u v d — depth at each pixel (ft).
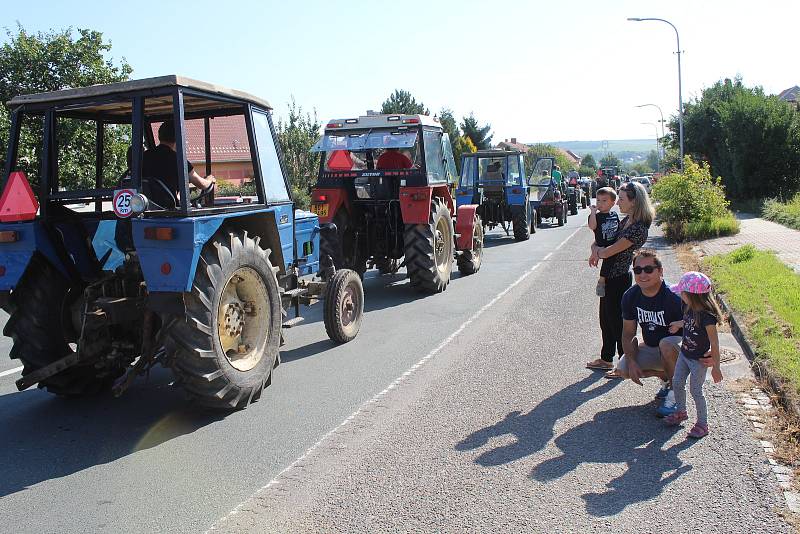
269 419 17.69
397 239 37.50
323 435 16.44
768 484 13.00
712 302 15.14
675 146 108.37
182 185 16.39
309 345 25.46
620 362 18.03
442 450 15.23
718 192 56.59
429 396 19.01
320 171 36.29
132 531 12.21
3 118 50.98
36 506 13.21
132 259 17.81
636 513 12.14
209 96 18.07
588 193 126.41
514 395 18.78
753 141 86.33
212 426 17.35
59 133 19.24
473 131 211.41
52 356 18.39
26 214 17.24
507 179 64.39
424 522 12.11
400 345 24.99
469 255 41.57
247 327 19.19
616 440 15.43
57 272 18.51
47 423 17.94
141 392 20.52
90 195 18.02
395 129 34.91
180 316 16.58
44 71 60.29
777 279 30.60
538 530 11.69
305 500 13.12
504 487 13.33
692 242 52.24
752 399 17.49
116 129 21.56
